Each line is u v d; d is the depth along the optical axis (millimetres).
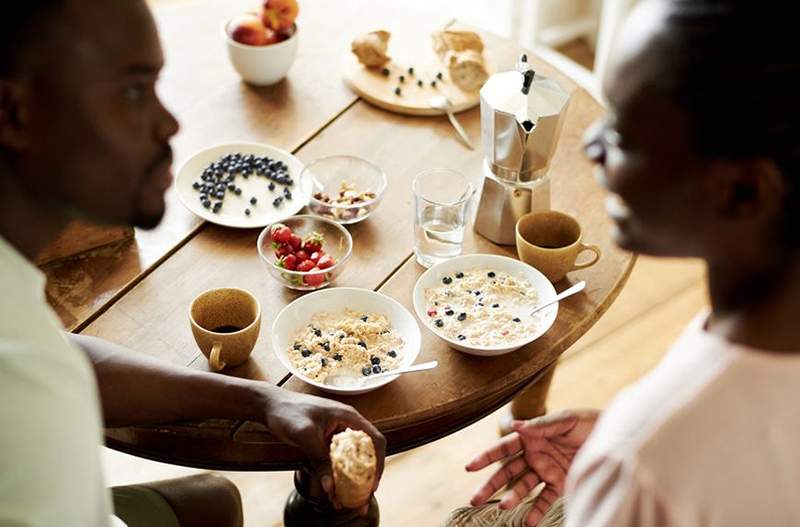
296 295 1355
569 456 1230
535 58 1820
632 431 700
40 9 728
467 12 2990
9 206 819
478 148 1630
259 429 1177
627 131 668
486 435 2061
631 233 729
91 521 841
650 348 2270
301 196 1508
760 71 593
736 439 671
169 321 1303
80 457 806
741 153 618
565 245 1425
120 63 782
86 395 838
